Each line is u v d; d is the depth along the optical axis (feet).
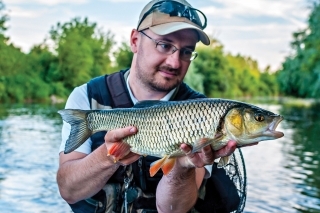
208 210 2.58
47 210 5.74
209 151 2.01
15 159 9.12
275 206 5.94
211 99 2.05
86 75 47.16
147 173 2.45
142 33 2.45
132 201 2.46
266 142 12.32
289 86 26.86
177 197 2.29
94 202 2.50
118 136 2.07
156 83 2.44
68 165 2.37
